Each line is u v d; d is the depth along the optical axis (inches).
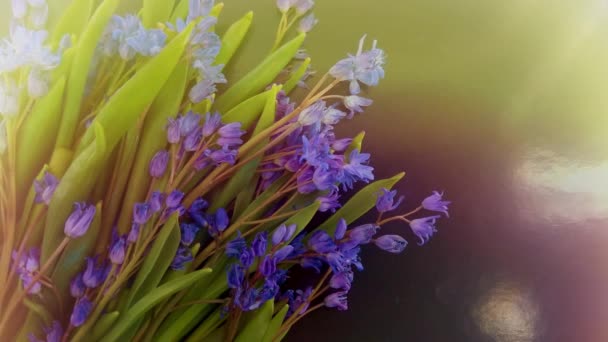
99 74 24.1
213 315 24.3
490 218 25.6
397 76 25.9
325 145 23.8
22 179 23.5
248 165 24.3
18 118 23.3
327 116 24.4
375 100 25.8
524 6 26.1
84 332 23.0
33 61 23.0
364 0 26.0
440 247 25.5
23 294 22.8
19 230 23.4
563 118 25.9
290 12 25.7
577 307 25.4
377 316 25.3
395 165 25.7
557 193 25.7
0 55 23.0
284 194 24.5
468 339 25.3
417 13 26.1
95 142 22.9
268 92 24.4
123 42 23.6
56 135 23.7
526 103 25.9
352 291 25.4
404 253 25.5
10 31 24.0
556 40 26.0
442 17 26.0
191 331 24.4
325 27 25.9
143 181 23.8
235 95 25.0
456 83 25.9
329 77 25.7
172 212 23.3
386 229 25.5
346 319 25.3
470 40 26.0
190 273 23.3
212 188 24.4
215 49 23.6
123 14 25.3
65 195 23.1
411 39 26.0
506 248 25.6
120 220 23.7
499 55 26.0
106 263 23.4
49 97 23.4
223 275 24.2
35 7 24.1
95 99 24.1
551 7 26.1
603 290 25.4
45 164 23.4
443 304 25.4
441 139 25.8
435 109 25.8
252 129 24.7
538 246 25.6
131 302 23.5
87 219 22.7
